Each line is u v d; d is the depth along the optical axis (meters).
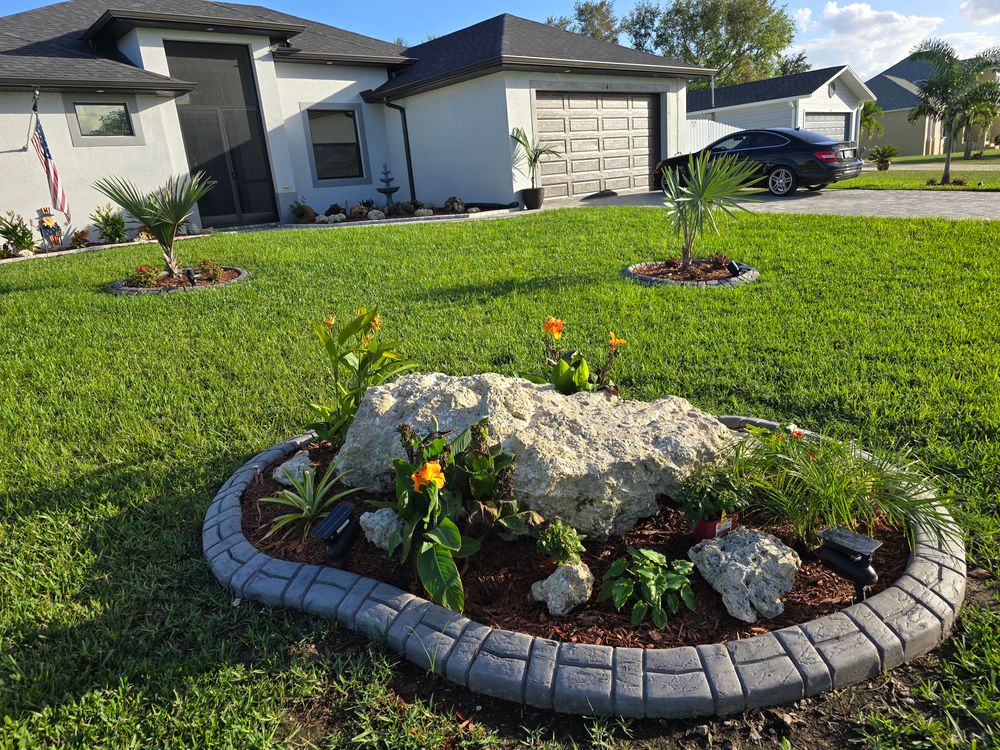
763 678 1.94
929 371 4.21
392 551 2.48
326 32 17.59
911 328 5.06
